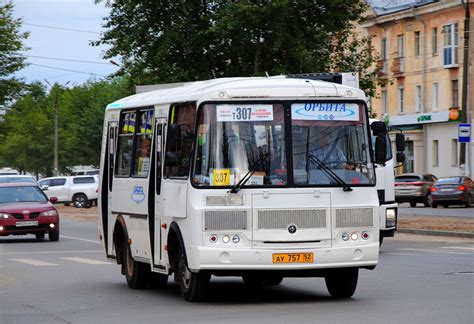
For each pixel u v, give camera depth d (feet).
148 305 67.51
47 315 63.72
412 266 93.66
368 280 80.64
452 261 99.40
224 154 65.92
